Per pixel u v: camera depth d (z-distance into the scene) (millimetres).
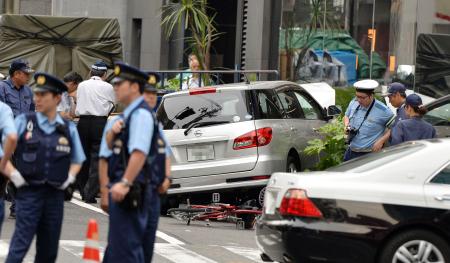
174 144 32656
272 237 21469
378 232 20656
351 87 49562
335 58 54625
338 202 20812
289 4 55438
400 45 53438
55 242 19391
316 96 43312
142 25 58750
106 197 17953
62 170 19125
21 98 30562
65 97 35406
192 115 32844
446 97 34500
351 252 20703
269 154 32469
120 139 17656
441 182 20984
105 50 45406
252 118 32531
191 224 31938
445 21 52812
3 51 44688
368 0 54188
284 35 55500
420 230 20766
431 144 21641
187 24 51688
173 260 24672
